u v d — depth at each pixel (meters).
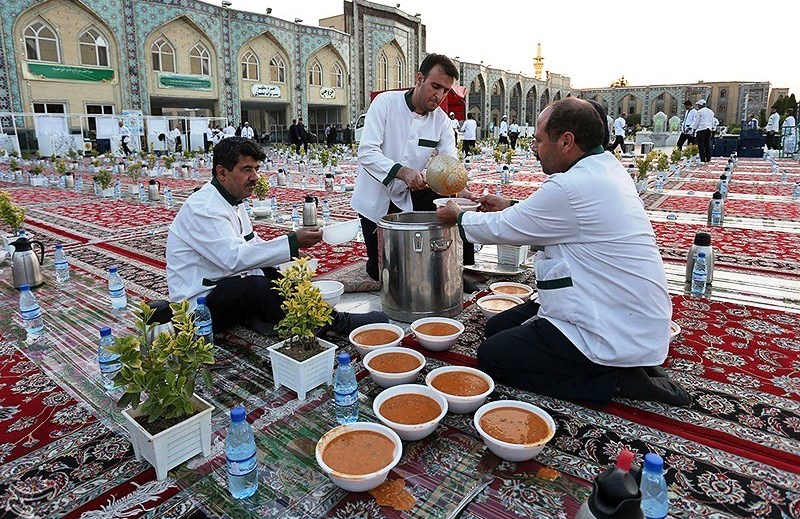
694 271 3.03
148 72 17.91
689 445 1.62
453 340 2.25
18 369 2.16
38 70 15.57
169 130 17.66
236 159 2.23
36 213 6.22
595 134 1.85
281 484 1.46
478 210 2.61
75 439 1.69
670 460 1.55
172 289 2.36
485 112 32.81
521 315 2.24
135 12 17.19
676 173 9.87
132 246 4.42
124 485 1.47
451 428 1.72
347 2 24.03
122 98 17.42
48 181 9.29
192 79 19.08
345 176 10.23
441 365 2.19
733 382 2.00
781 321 2.59
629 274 1.76
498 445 1.48
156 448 1.46
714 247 4.16
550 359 1.89
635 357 1.77
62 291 3.18
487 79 32.47
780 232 4.69
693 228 4.93
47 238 4.78
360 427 1.59
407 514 1.35
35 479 1.50
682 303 2.88
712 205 5.02
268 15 20.81
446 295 2.64
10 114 14.27
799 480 1.45
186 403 1.51
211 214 2.21
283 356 1.91
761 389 1.94
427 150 3.04
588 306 1.81
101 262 3.89
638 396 1.84
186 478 1.50
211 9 19.09
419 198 3.11
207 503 1.40
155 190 7.30
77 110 16.53
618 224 1.77
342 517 1.34
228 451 1.37
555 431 1.62
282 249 2.23
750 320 2.61
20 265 3.15
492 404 1.69
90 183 9.42
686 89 40.16
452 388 1.84
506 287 2.92
